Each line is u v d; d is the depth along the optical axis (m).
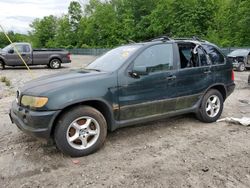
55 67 18.97
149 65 4.76
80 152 4.08
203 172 3.61
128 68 4.54
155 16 49.75
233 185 3.31
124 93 4.43
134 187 3.29
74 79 4.21
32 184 3.38
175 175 3.54
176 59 5.09
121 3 62.53
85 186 3.32
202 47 5.57
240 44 36.97
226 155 4.12
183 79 5.11
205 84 5.46
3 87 11.20
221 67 5.75
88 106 4.18
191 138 4.83
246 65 17.20
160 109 4.89
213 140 4.73
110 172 3.64
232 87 6.05
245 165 3.80
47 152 4.29
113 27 60.62
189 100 5.28
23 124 4.05
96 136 4.22
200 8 42.44
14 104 4.43
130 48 5.02
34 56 18.22
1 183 3.42
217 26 41.97
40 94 3.89
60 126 3.94
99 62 5.19
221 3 42.91
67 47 73.25
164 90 4.87
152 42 4.95
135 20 58.25
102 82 4.25
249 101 7.95
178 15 44.09
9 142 4.74
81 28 71.75
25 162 3.96
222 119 5.85
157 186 3.30
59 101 3.88
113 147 4.45
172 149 4.36
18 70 17.84
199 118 5.64
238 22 37.16
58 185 3.35
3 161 4.00
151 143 4.61
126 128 5.33
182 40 5.37
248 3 36.06
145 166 3.79
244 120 5.62
